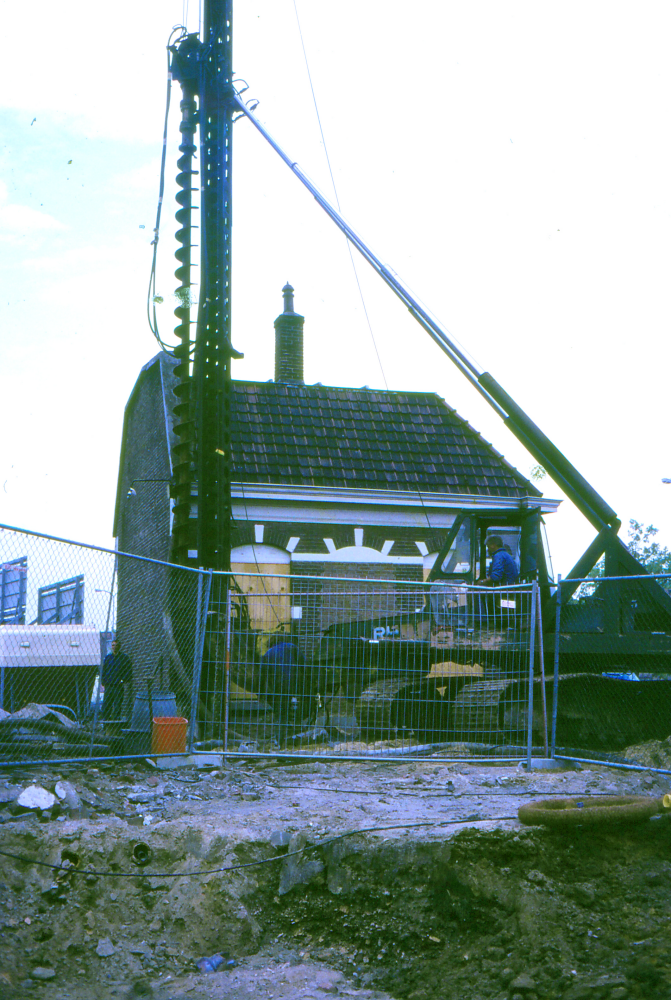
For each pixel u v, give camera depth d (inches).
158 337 548.7
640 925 216.7
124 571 402.6
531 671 360.8
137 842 244.8
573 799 255.6
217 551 540.7
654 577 377.4
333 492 766.5
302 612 448.8
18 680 396.8
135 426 924.0
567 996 193.9
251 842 246.4
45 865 233.0
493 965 208.1
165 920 227.3
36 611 395.2
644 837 242.2
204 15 569.6
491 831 238.5
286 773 346.0
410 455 821.9
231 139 568.4
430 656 442.6
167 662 403.5
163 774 335.3
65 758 332.5
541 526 462.0
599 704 432.5
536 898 223.5
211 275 558.3
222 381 556.7
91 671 404.5
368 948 223.3
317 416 828.6
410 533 789.9
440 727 432.1
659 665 429.7
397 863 235.5
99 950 214.7
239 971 215.2
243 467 759.1
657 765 368.2
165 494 776.3
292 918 234.8
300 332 936.3
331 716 433.1
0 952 207.9
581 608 427.2
